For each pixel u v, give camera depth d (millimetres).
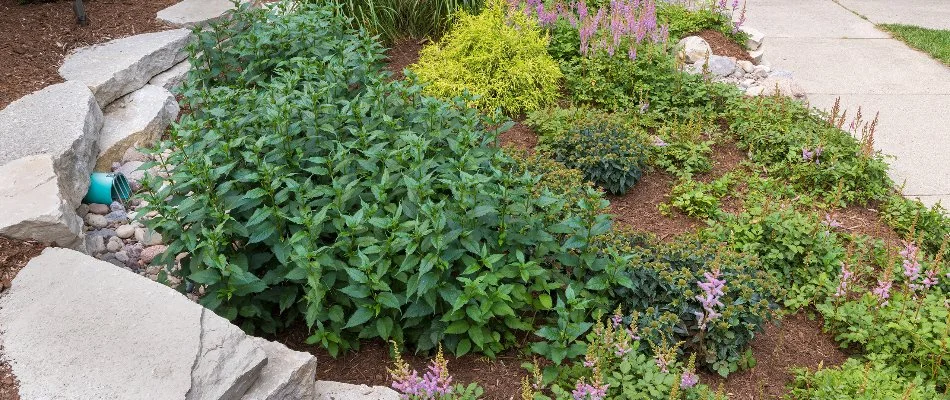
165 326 3070
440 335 3559
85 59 5703
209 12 6980
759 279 3852
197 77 5871
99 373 2842
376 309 3367
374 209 3443
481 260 3545
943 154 6238
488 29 6625
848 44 8977
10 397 2740
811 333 4145
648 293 3779
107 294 3248
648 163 5797
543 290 3904
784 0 11086
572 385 3467
